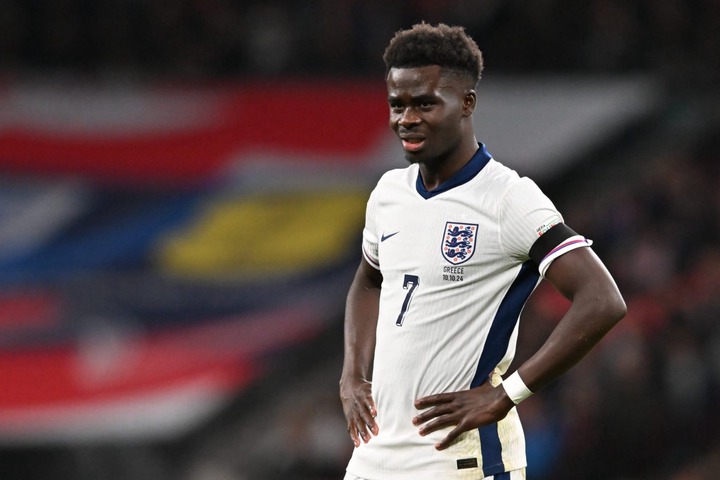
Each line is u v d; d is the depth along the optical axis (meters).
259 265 43.16
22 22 51.47
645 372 40.66
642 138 51.41
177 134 47.19
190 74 51.53
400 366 13.20
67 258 41.75
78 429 39.16
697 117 52.06
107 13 52.34
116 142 46.31
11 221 42.47
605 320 12.30
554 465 38.94
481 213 13.03
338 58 51.84
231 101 48.91
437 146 13.06
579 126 50.72
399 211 13.63
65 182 44.31
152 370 40.19
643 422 39.44
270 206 45.28
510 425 13.30
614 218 48.72
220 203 44.97
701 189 49.72
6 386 39.03
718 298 43.78
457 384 13.00
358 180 46.47
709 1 54.00
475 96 13.36
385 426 13.43
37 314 40.22
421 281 13.20
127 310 40.94
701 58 53.56
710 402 40.84
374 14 52.84
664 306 43.62
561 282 12.63
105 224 43.16
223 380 40.53
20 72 49.19
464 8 53.91
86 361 39.91
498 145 50.00
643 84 52.03
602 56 52.78
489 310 13.03
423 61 12.98
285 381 41.72
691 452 39.50
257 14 52.81
